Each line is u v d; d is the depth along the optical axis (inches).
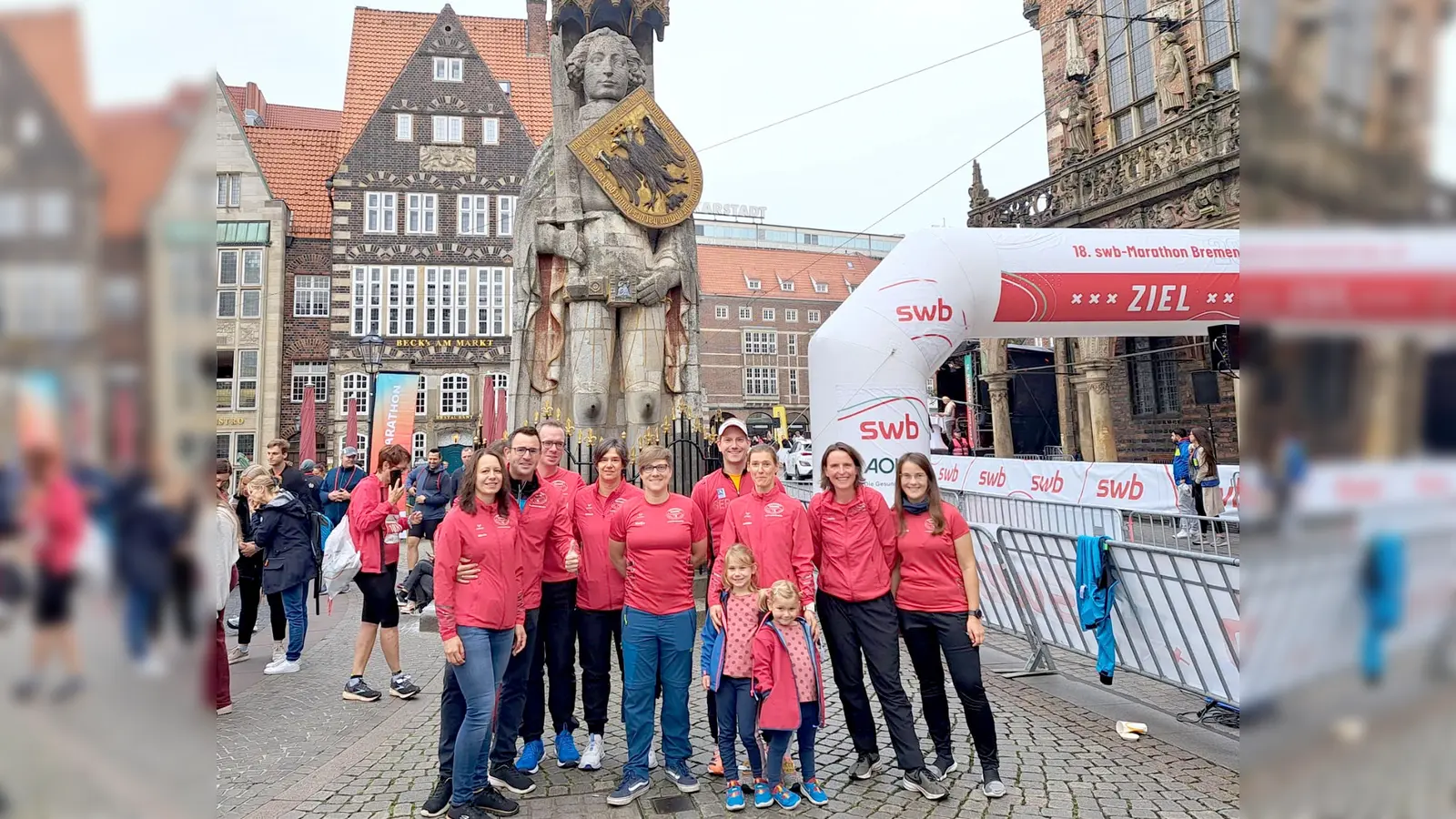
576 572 196.1
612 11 373.1
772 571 179.2
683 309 374.6
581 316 356.8
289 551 283.0
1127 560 216.1
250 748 201.9
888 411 313.1
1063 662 283.9
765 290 2539.4
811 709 171.5
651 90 388.5
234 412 1159.0
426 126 1222.9
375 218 1196.5
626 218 361.7
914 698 241.0
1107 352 735.7
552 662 195.6
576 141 349.4
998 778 170.6
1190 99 776.9
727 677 173.3
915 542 181.6
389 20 1343.5
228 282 1182.9
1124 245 338.6
